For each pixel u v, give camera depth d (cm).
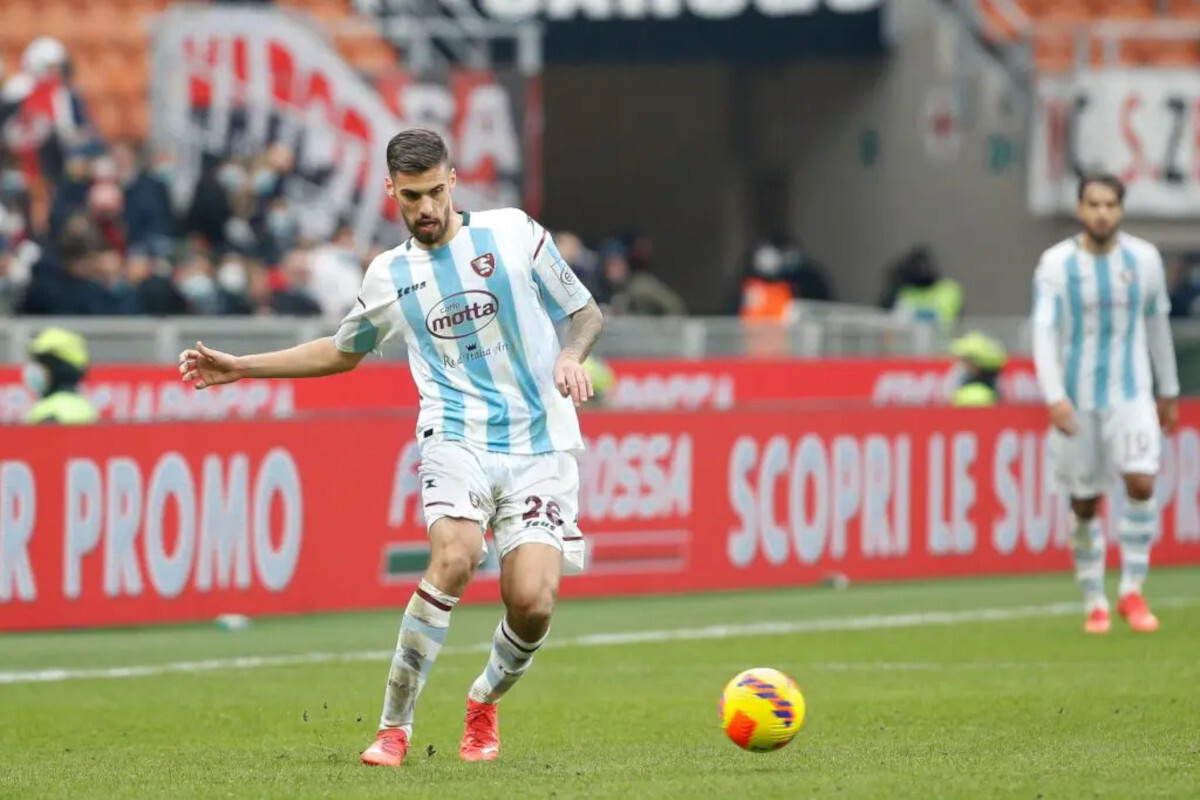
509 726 2772
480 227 2261
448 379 2258
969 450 5066
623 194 9925
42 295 5797
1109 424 3881
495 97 7356
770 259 7994
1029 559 5141
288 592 4316
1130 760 2266
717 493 4803
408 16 8019
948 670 3384
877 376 6800
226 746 2612
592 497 4659
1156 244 7794
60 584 4066
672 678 3359
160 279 6050
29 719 2931
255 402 5784
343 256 6619
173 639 3959
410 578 4481
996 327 6969
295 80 7150
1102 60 8500
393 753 2262
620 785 2053
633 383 6431
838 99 8956
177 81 7075
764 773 2169
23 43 8150
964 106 8194
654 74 9812
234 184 6638
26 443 4028
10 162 6656
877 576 4972
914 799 1948
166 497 4162
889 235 8675
